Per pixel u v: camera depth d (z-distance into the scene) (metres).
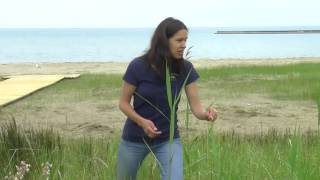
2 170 5.22
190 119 11.23
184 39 3.93
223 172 4.05
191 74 4.08
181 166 3.99
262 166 5.04
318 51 85.56
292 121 11.34
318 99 4.01
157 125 4.04
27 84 18.03
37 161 5.54
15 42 167.12
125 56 70.12
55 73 25.97
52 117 11.75
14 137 6.41
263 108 13.18
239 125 10.76
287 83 18.45
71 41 179.25
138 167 4.27
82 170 5.36
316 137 7.74
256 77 21.50
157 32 3.95
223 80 20.23
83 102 14.17
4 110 12.73
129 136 4.15
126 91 4.07
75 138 8.79
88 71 28.16
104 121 11.25
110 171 5.07
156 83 3.99
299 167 3.86
